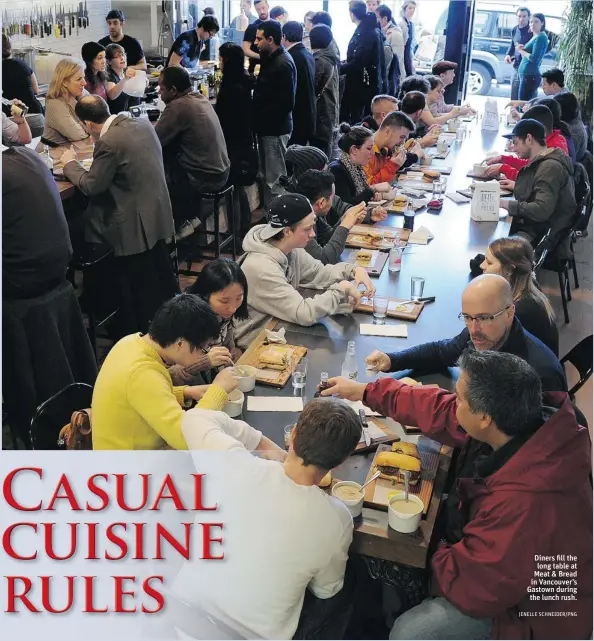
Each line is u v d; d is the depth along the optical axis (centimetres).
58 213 293
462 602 175
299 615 179
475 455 207
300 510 169
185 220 490
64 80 425
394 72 787
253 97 556
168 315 202
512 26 946
